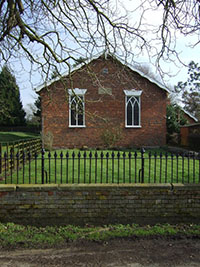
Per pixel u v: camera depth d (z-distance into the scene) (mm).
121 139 15680
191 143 16516
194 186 5051
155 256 3783
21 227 4785
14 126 39062
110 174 7488
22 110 40219
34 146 11352
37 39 6793
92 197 4996
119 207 5023
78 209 4992
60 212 4984
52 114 15008
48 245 4109
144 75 15586
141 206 5039
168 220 5070
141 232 4555
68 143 15211
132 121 15820
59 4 6484
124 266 3508
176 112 20562
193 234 4531
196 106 27875
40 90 14656
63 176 7160
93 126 15398
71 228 4773
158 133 15992
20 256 3760
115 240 4297
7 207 4938
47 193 4961
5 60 7586
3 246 4051
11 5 5984
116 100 15562
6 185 4949
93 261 3633
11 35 6941
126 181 6527
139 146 15805
